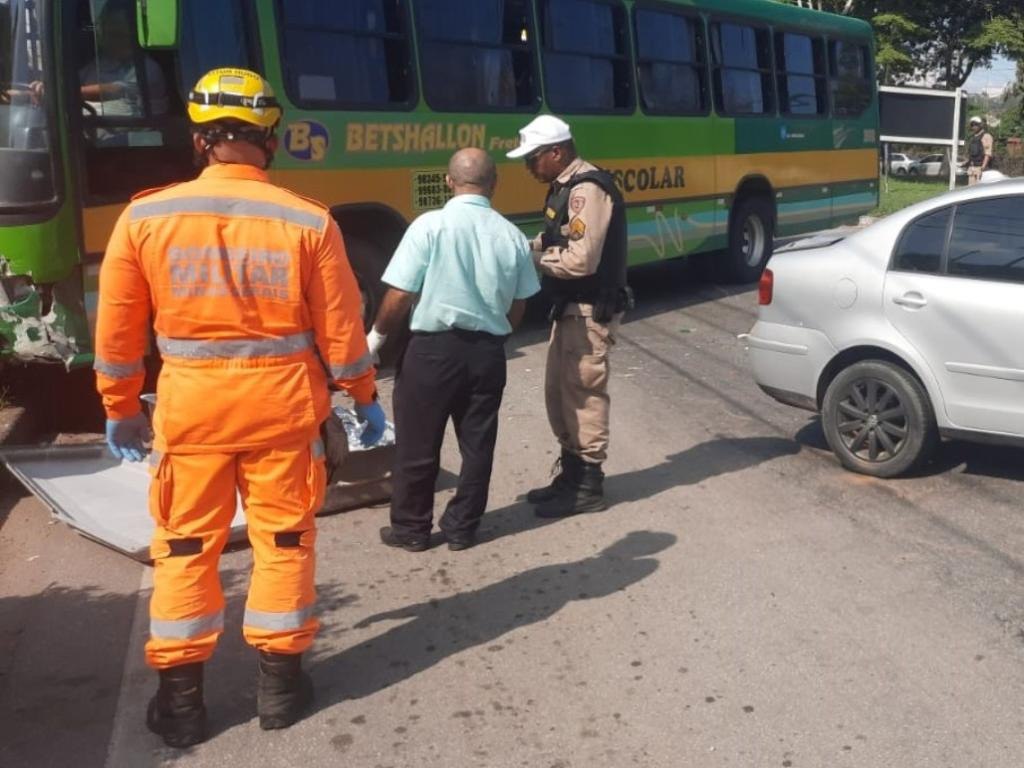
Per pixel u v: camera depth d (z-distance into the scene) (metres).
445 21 9.09
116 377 3.54
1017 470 6.44
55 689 4.08
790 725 3.85
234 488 3.66
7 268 6.35
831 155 14.95
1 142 6.34
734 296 12.88
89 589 4.90
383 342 5.18
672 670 4.22
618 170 11.05
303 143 8.01
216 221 3.47
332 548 5.38
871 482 6.29
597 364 5.63
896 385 6.12
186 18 7.17
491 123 9.51
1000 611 4.69
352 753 3.70
